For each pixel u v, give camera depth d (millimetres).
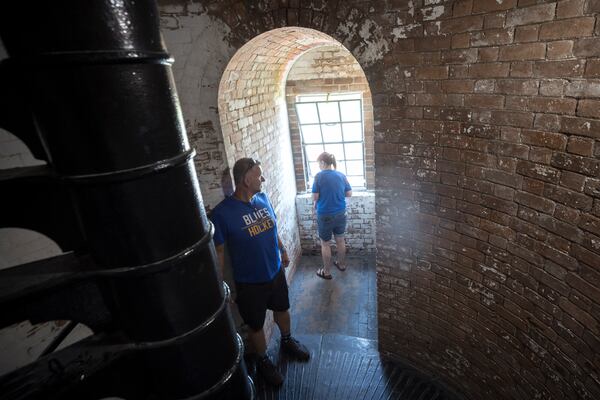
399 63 1981
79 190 688
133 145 691
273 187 3824
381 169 2367
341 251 4570
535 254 1843
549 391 1954
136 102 682
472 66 1772
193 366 908
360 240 4949
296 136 4543
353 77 4113
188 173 827
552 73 1525
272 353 3246
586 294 1640
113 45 628
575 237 1628
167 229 779
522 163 1759
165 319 829
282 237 4152
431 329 2727
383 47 1979
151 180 731
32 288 676
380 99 2139
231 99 2637
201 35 2203
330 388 2865
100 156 668
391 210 2477
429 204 2277
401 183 2338
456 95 1886
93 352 802
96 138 654
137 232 743
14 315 695
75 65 600
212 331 928
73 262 777
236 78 2580
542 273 1835
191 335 872
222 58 2248
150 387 929
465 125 1919
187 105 2389
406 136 2168
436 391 2764
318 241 5016
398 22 1888
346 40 2037
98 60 610
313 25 2053
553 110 1564
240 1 2080
